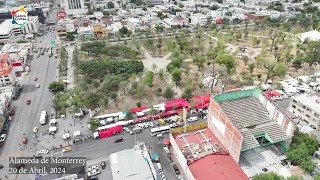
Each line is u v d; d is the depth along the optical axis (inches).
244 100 4923.7
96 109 5890.8
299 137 4483.3
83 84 6432.1
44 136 5000.0
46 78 7495.1
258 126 4554.6
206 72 7790.4
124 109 5876.0
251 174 4028.1
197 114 5698.8
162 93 6432.1
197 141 4621.1
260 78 7386.8
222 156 4224.9
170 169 4234.7
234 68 7313.0
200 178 3764.8
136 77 6884.8
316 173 3981.3
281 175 3941.9
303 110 5295.3
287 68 7829.7
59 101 5728.3
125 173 3887.8
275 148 4633.4
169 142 4768.7
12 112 5693.9
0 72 6461.6
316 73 7736.2
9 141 4847.4
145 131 5182.1
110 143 4825.3
